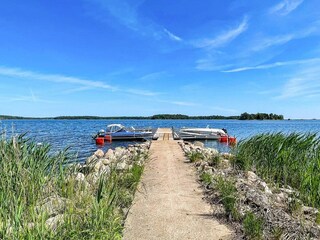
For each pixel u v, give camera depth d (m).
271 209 5.10
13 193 4.21
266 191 6.87
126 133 28.14
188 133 27.73
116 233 4.13
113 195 4.80
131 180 6.84
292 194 6.95
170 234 4.46
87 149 22.25
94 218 3.97
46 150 5.65
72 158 6.10
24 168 4.93
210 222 4.89
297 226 4.52
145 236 4.40
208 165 9.54
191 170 9.18
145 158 11.42
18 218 3.51
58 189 5.05
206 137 27.61
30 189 4.64
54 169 5.39
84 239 3.63
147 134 28.23
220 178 7.10
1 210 3.73
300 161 9.00
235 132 43.31
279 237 4.09
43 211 3.99
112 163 8.16
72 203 4.38
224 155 11.78
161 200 6.05
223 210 5.32
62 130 43.50
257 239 4.12
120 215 5.00
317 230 4.48
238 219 4.87
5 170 4.69
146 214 5.26
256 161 9.84
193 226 4.73
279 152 9.38
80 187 4.92
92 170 6.39
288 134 10.62
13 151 5.14
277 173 9.02
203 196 6.32
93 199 4.30
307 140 9.51
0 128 5.29
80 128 56.38
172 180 7.80
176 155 12.85
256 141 10.68
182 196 6.32
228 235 4.40
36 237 3.36
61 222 3.87
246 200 5.51
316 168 7.95
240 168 9.24
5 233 3.37
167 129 37.06
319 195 6.41
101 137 26.67
